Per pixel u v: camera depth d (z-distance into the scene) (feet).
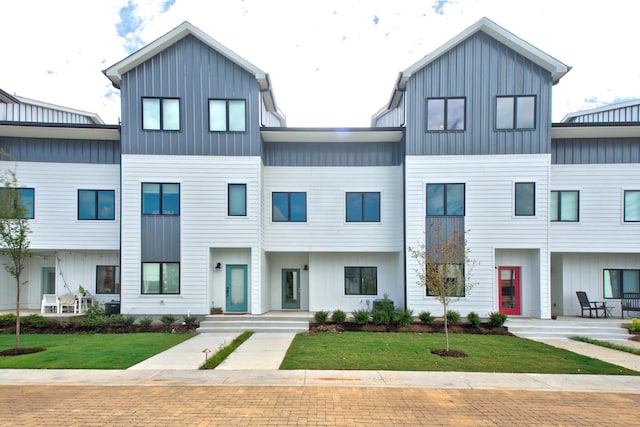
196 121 52.34
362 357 31.94
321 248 56.39
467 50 52.13
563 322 47.78
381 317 47.42
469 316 46.83
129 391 23.18
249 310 53.98
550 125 51.19
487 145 51.55
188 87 52.42
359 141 57.06
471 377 26.50
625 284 56.24
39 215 54.39
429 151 51.93
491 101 51.67
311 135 54.80
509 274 53.36
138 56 51.29
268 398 21.95
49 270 62.18
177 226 51.72
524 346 37.37
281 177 56.95
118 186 55.57
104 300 58.80
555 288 57.98
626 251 53.36
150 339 40.65
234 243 52.08
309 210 56.75
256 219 52.24
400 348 35.58
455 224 51.37
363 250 56.29
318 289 58.39
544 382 25.54
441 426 18.31
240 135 52.54
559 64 50.14
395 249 55.98
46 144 55.06
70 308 57.00
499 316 46.34
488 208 51.21
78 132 53.47
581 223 53.93
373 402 21.44
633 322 45.98
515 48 51.44
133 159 51.52
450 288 35.32
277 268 60.39
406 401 21.67
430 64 52.31
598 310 55.67
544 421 19.06
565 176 54.49
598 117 67.67
